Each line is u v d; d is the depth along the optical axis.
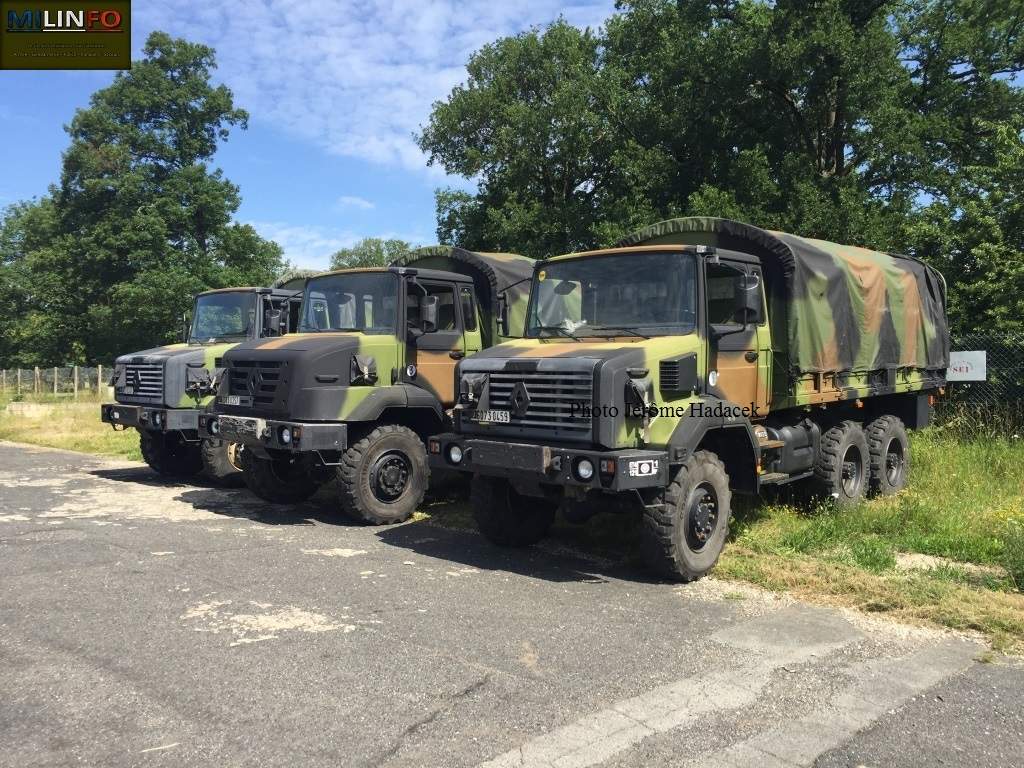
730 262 7.05
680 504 6.18
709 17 24.59
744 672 4.49
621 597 5.91
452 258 9.93
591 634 5.09
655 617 5.45
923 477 10.36
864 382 9.09
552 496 6.55
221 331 11.85
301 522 8.63
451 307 9.43
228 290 11.97
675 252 6.80
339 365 8.39
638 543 7.53
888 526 7.79
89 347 44.59
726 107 23.64
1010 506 8.38
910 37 25.00
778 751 3.59
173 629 5.08
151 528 8.23
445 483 10.27
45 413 23.11
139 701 4.02
